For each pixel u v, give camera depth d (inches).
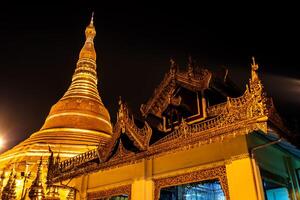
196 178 542.0
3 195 866.8
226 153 514.3
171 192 757.3
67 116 1450.5
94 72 1784.0
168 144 572.1
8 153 1267.2
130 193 631.2
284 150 617.0
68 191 844.0
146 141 617.9
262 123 458.0
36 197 762.8
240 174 481.7
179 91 743.7
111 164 669.9
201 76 700.7
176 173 572.1
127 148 683.4
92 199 719.1
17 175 1008.9
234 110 497.0
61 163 802.2
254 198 451.2
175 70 741.3
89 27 1969.7
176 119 727.7
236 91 760.3
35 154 1164.5
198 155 556.4
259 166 514.3
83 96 1592.0
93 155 733.9
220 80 716.7
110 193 681.0
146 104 769.6
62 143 1232.2
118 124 688.4
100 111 1557.6
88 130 1390.3
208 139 515.2
